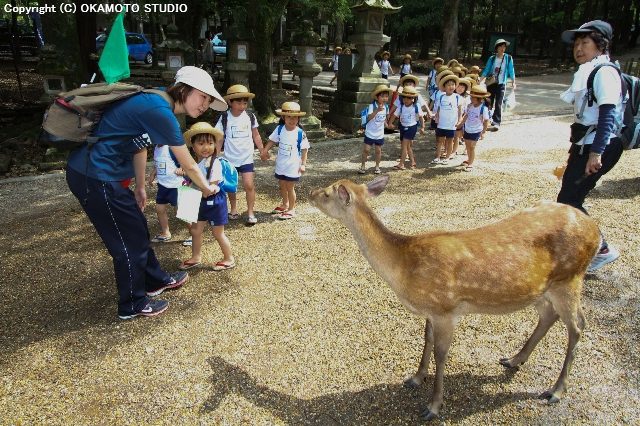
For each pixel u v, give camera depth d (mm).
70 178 3295
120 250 3479
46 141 3129
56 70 8586
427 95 15859
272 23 10484
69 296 4039
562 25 28531
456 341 3395
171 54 8914
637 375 3016
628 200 6113
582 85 3545
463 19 34219
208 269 4488
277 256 4746
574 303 2674
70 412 2770
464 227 5395
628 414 2715
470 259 2465
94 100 3133
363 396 2887
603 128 3359
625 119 3629
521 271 2471
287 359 3217
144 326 3602
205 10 12805
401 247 2615
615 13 30484
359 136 10594
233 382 3006
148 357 3244
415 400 2852
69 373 3090
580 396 2854
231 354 3273
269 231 5375
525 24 37375
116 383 3000
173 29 9039
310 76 10133
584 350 3256
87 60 11773
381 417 2736
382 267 2641
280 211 5891
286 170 5551
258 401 2855
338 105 11375
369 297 3973
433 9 28234
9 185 7098
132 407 2807
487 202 6234
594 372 3051
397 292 2645
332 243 5047
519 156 8641
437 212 5902
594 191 6496
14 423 2684
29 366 3150
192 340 3426
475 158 8562
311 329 3541
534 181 7117
